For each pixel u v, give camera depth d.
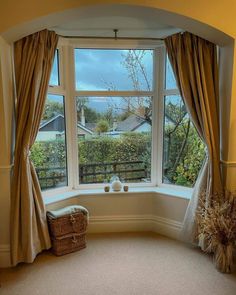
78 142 3.03
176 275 2.15
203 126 2.42
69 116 2.94
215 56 2.39
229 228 2.11
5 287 2.01
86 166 3.08
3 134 2.14
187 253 2.49
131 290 1.96
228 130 2.31
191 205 2.54
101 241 2.74
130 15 2.13
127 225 2.96
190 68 2.42
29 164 2.31
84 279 2.10
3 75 2.09
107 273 2.18
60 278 2.11
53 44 2.39
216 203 2.26
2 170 2.18
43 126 2.75
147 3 1.97
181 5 2.02
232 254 2.18
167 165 3.05
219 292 1.94
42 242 2.45
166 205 2.85
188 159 2.88
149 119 3.07
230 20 2.12
